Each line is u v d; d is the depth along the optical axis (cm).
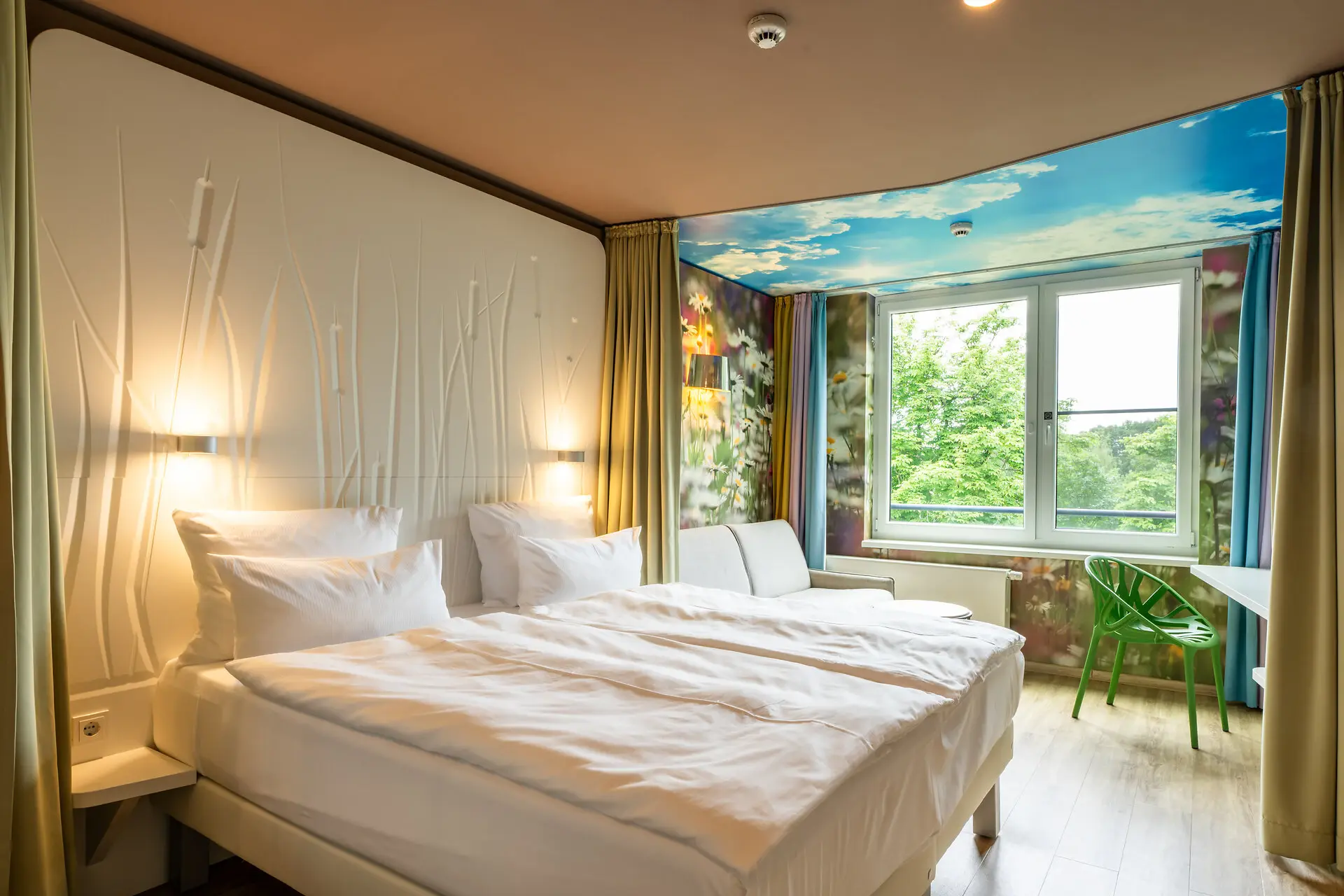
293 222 262
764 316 546
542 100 262
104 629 217
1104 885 229
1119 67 230
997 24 209
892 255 448
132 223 223
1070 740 352
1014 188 343
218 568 215
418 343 302
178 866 222
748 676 197
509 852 138
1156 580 402
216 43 230
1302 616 233
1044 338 485
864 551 532
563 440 366
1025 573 477
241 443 248
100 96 216
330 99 264
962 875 234
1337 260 226
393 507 290
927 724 185
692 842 120
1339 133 227
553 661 201
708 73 241
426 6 208
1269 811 238
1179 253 437
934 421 527
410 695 171
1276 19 202
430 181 307
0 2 174
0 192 171
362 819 163
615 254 393
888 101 255
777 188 338
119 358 221
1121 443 463
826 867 137
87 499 214
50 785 182
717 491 493
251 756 190
